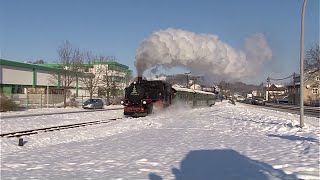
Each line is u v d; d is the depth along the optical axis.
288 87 114.81
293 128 20.52
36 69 67.25
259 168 9.12
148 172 8.98
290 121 26.19
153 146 13.86
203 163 10.10
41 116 32.41
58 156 12.09
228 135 17.86
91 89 68.31
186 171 9.07
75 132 21.19
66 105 54.84
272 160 10.12
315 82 84.12
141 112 33.78
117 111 43.12
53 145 16.25
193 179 8.21
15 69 62.19
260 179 7.98
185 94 46.28
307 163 9.33
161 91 35.69
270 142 14.49
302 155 10.67
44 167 10.04
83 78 71.12
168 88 38.03
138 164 10.07
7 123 24.98
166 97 37.22
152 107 34.69
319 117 34.97
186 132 19.64
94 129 22.86
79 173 9.08
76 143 16.50
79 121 29.45
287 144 13.59
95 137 19.73
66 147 14.77
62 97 60.69
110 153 12.28
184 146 13.69
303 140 14.44
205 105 60.41
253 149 12.54
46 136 19.19
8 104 41.44
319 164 9.13
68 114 36.22
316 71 71.69
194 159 10.75
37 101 53.69
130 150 12.89
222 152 12.02
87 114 36.34
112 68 79.62
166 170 9.20
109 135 20.28
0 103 40.88
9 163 10.87
